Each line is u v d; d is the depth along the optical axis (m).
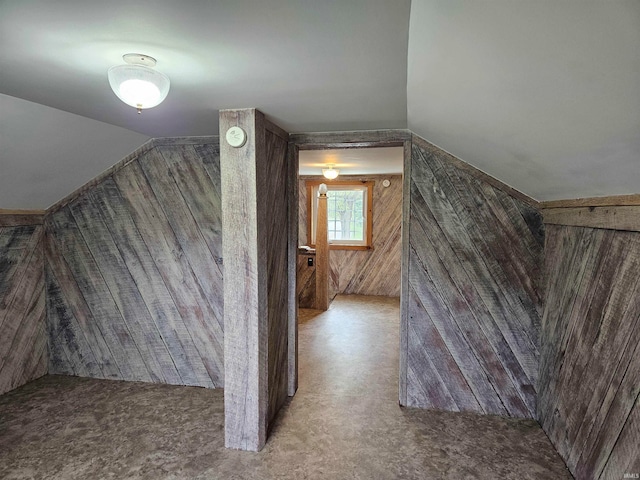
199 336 3.29
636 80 0.97
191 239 3.23
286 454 2.36
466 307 2.86
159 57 1.54
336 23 1.24
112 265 3.38
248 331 2.34
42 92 2.04
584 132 1.38
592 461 1.93
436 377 2.92
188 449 2.41
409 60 1.51
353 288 7.01
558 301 2.46
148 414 2.83
